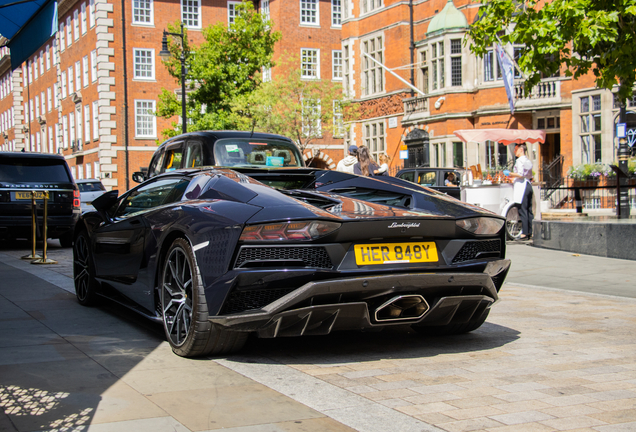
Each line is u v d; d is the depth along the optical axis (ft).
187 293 12.63
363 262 11.92
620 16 29.71
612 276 25.91
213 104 87.97
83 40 137.49
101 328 15.56
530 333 15.44
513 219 41.42
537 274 26.99
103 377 11.25
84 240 18.79
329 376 11.57
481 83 76.18
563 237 35.32
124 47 125.08
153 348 13.51
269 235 11.46
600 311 18.51
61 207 38.73
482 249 13.38
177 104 89.97
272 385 10.94
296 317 11.39
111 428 8.77
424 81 88.48
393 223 11.98
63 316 17.07
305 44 129.18
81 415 9.27
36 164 38.91
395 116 92.68
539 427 9.08
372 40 99.25
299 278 11.39
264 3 133.49
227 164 27.84
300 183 15.28
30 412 9.38
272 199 12.32
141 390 10.53
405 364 12.48
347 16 103.96
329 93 94.53
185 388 10.68
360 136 102.53
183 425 8.94
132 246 15.30
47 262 29.66
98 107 127.85
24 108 200.03
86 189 75.77
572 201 60.95
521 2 32.14
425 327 15.16
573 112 66.44
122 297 17.12
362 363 12.51
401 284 11.85
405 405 9.97
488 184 41.39
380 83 97.45
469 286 12.64
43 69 176.14
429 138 83.35
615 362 12.72
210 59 86.53
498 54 68.28
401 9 91.66
